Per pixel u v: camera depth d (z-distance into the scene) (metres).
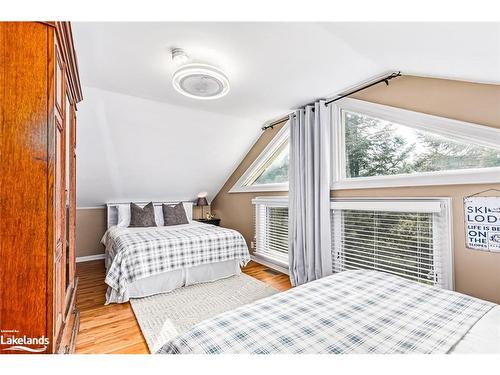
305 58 1.96
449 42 1.30
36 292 0.83
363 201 2.53
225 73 2.22
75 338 1.74
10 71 0.84
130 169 4.03
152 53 1.92
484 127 1.72
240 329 1.09
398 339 1.02
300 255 3.08
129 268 2.76
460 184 1.86
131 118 3.20
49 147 0.86
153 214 4.30
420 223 2.14
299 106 3.16
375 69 2.16
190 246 3.15
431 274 2.05
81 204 4.40
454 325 1.11
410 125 2.18
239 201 4.77
